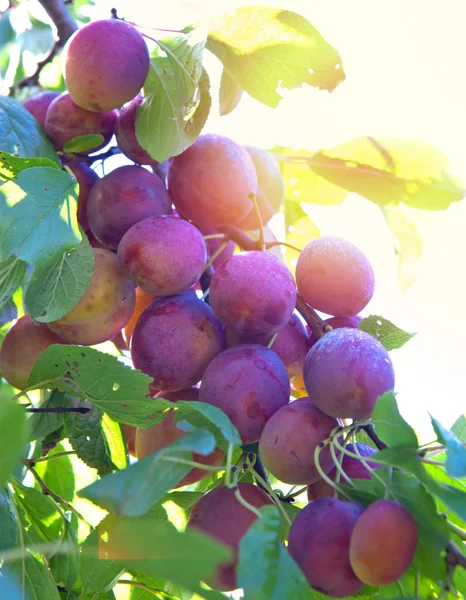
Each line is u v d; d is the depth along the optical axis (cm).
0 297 67
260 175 74
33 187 63
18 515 65
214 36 71
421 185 77
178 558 50
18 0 94
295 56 72
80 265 65
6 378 68
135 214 67
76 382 62
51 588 64
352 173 77
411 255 79
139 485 54
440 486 55
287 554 54
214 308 63
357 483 58
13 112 70
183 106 68
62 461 75
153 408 61
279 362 62
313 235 80
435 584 57
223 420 57
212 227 69
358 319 67
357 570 54
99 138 70
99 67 67
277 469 59
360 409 59
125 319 68
